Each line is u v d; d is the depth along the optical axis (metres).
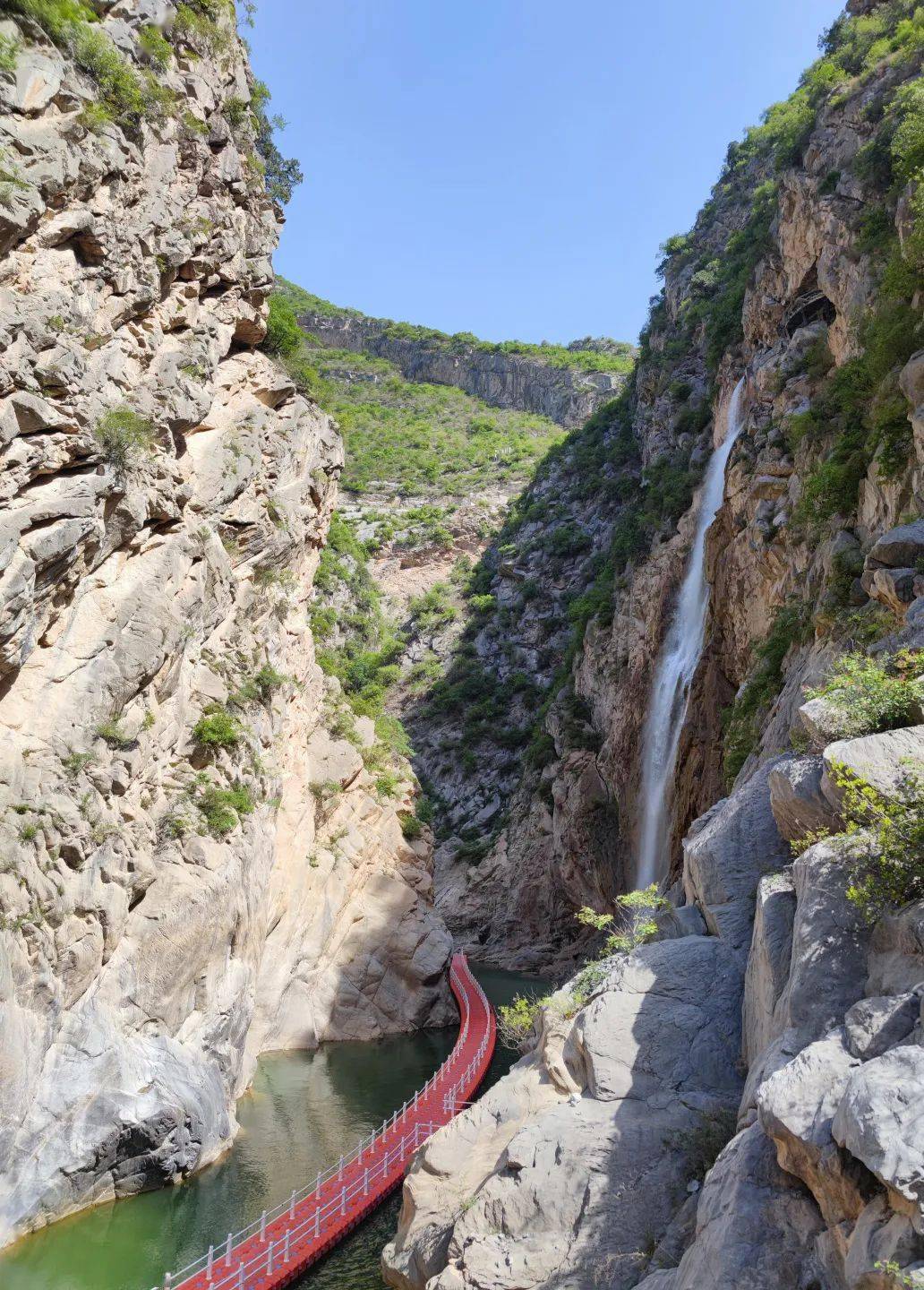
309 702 39.91
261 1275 16.58
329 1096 28.92
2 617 18.47
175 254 26.30
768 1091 7.65
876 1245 6.05
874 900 8.88
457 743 87.88
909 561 16.80
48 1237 17.09
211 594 28.30
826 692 12.54
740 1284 7.10
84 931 19.48
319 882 37.81
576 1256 9.66
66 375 20.38
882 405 23.42
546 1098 12.57
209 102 29.48
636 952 13.13
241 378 32.91
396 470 134.00
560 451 111.50
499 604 98.12
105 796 21.12
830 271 36.41
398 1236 12.50
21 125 20.31
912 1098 6.30
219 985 24.92
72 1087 18.44
